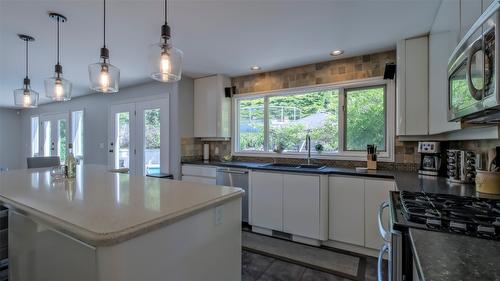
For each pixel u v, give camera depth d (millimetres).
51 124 6445
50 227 1069
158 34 2436
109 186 1658
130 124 4660
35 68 3498
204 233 1261
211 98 4027
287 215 2932
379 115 3053
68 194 1418
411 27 2285
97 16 2084
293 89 3578
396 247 1007
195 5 1935
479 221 970
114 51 2877
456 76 1319
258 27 2328
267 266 2336
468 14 1256
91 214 1054
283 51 2947
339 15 2104
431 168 2363
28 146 7203
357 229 2570
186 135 4102
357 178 2578
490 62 879
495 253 750
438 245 813
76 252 944
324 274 2197
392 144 2893
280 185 2984
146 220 981
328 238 2734
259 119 3982
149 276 979
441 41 1882
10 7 1926
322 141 3451
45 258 1110
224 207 1405
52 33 2400
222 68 3635
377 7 1978
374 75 3004
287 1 1898
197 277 1216
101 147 5219
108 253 860
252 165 3369
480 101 964
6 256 1733
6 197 1348
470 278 603
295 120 3660
